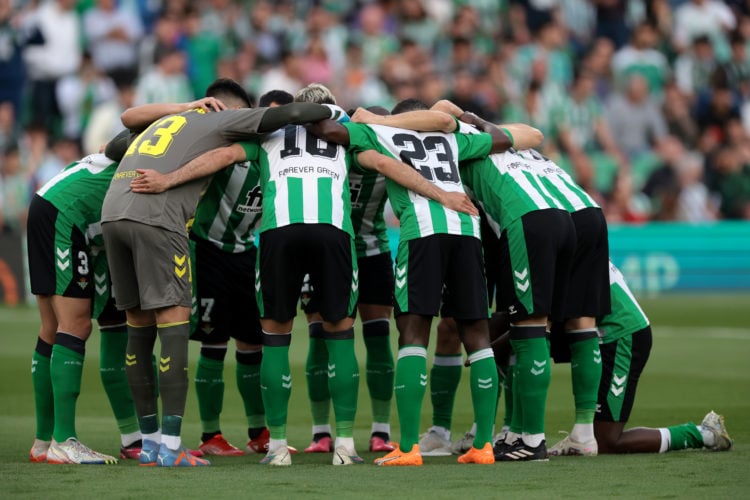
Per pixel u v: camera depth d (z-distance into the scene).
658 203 65.06
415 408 18.67
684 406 26.06
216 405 21.62
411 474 17.27
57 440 19.34
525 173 20.17
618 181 64.38
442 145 19.81
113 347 20.50
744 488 15.83
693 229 62.81
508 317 19.88
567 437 20.17
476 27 67.69
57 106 62.44
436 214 18.94
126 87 61.47
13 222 58.66
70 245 19.62
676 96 67.88
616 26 72.25
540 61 64.19
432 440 21.41
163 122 19.58
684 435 20.02
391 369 22.08
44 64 63.22
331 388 19.08
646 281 61.84
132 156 19.16
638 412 25.22
